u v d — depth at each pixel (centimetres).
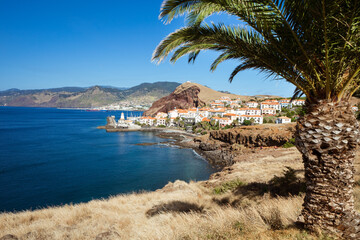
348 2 345
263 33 450
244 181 1548
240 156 5188
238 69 773
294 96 552
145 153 6525
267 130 6078
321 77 428
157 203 1207
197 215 748
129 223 873
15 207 2725
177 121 16062
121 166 4900
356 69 378
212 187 1641
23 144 7625
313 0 351
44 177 4003
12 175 4084
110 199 1420
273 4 387
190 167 4894
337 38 385
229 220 576
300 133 439
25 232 810
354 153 418
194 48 689
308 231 441
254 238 451
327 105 410
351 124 405
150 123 17362
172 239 545
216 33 548
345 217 410
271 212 550
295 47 435
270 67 523
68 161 5300
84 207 1147
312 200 439
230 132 7000
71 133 11288
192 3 501
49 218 1027
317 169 429
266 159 2922
